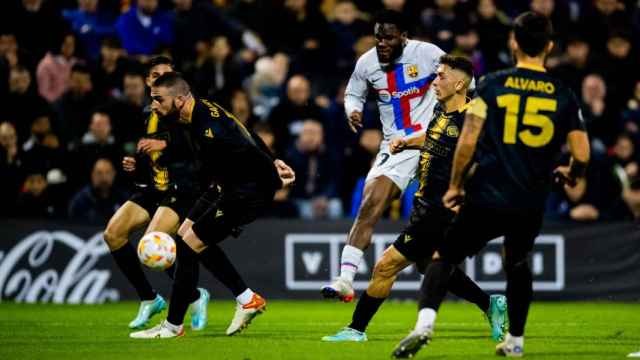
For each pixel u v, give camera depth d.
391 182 24.14
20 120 39.38
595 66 44.12
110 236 25.33
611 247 36.50
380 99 25.08
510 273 18.33
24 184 36.66
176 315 22.59
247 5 48.75
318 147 39.34
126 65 41.53
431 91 24.78
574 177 18.05
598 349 20.84
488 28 44.97
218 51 42.66
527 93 17.44
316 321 28.84
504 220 17.61
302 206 39.16
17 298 35.12
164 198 24.77
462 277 22.55
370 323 27.80
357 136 41.28
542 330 25.77
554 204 39.34
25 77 39.44
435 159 21.17
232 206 21.89
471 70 21.16
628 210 38.78
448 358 18.89
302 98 41.22
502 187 17.45
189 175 24.39
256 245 36.16
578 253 36.44
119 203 36.22
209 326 26.38
